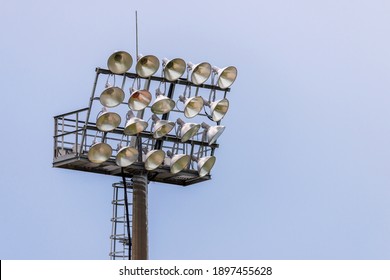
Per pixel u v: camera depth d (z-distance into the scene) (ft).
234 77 341.00
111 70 323.78
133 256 341.62
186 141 341.00
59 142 337.31
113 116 323.37
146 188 343.05
